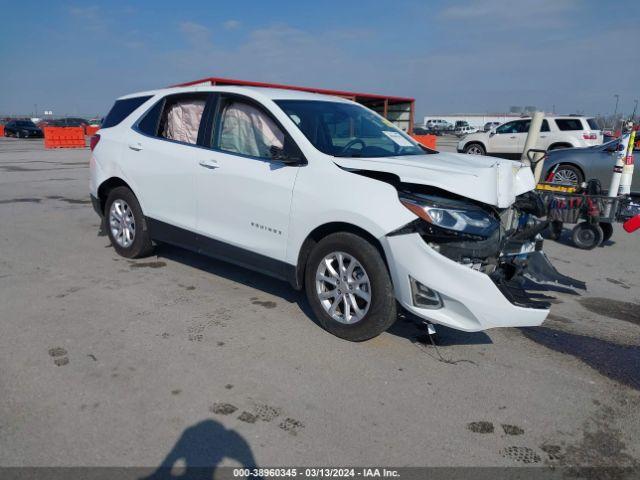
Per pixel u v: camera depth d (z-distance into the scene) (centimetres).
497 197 350
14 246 620
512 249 392
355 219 358
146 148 518
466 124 6556
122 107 578
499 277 375
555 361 379
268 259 424
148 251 560
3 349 358
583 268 629
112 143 559
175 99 514
